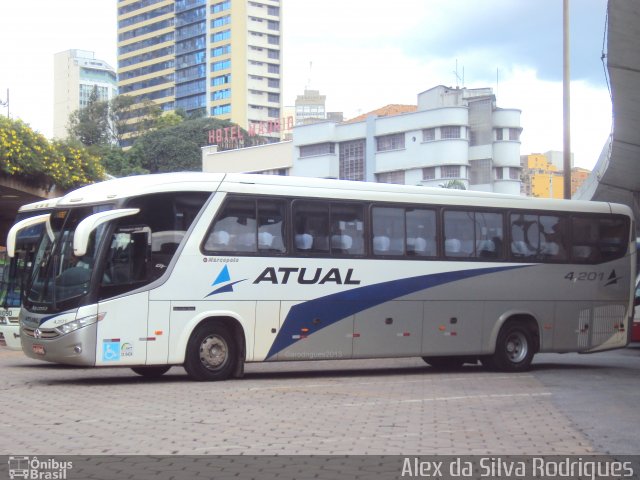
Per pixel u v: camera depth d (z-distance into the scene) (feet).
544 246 60.90
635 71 67.97
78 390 43.80
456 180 237.45
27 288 48.06
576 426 33.94
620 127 89.51
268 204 50.34
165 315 46.60
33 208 54.70
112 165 316.81
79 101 633.61
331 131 268.82
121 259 45.88
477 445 29.25
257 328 49.39
